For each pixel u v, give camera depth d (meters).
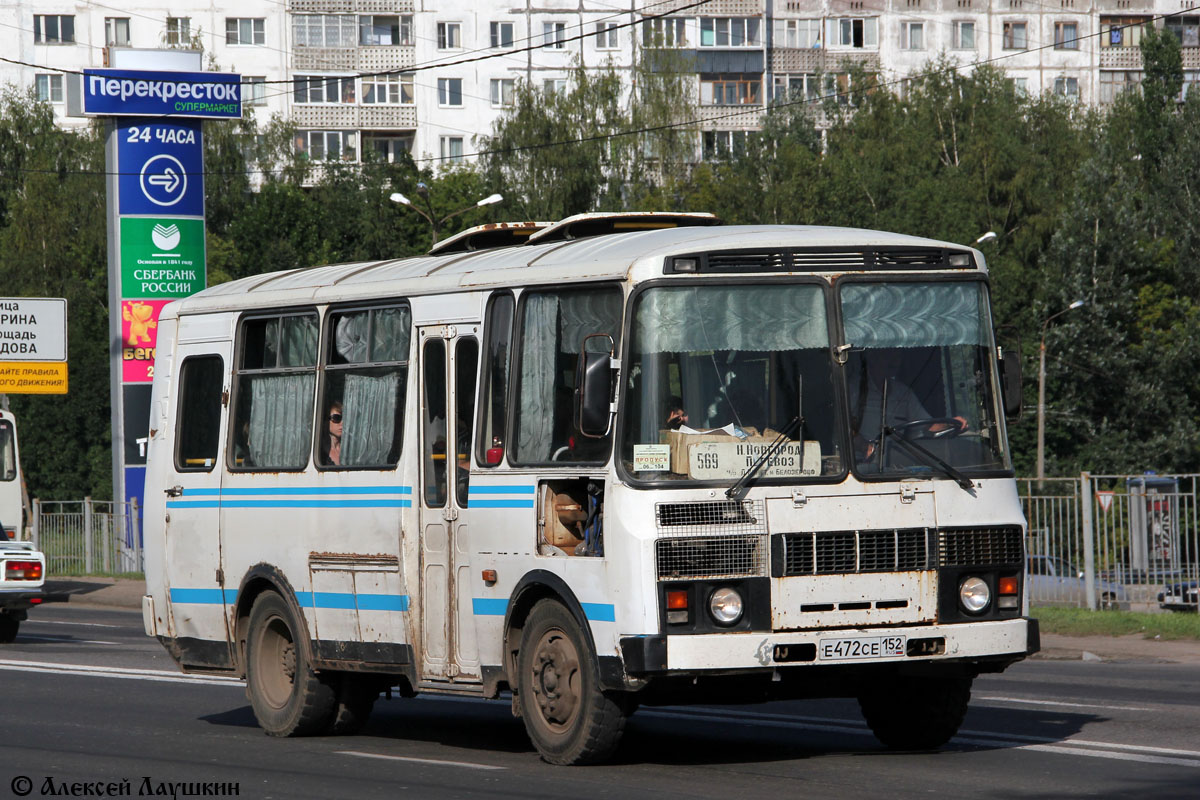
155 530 35.56
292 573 31.45
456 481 27.89
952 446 25.44
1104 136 199.88
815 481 24.52
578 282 25.83
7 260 196.88
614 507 24.28
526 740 30.53
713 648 23.72
